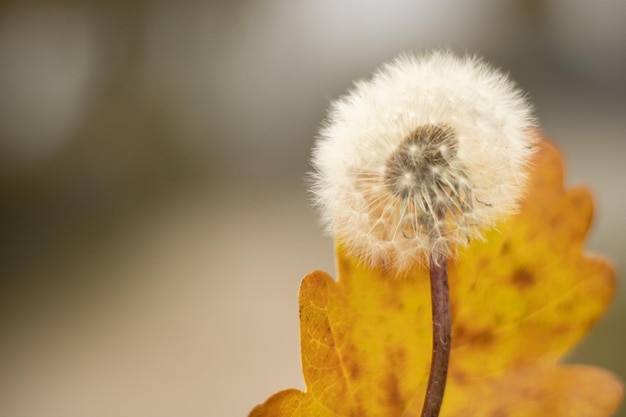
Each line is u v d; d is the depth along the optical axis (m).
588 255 0.31
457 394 0.31
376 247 0.30
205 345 0.82
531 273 0.31
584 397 0.31
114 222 1.07
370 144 0.31
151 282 0.94
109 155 1.15
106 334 0.88
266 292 0.87
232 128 1.15
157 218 1.06
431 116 0.31
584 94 0.93
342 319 0.30
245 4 1.16
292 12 1.12
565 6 0.95
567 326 0.31
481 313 0.31
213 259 0.96
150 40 1.19
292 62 1.12
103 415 0.74
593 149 0.83
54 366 0.84
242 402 0.73
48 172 1.13
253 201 1.06
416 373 0.30
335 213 0.31
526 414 0.31
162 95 1.18
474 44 0.98
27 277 0.99
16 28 1.18
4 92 1.17
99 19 1.20
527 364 0.31
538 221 0.31
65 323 0.91
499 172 0.31
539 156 0.31
